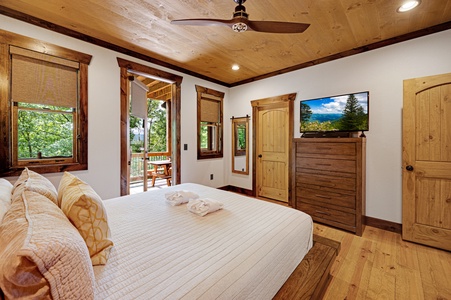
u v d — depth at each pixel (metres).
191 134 4.13
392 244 2.42
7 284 0.53
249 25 1.75
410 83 2.44
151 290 0.81
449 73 2.21
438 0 1.95
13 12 2.15
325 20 2.29
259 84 4.34
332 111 3.25
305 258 1.49
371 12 2.15
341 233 2.72
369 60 2.91
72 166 2.57
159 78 3.57
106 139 2.87
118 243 1.18
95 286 0.80
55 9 2.13
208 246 1.16
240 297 0.90
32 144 2.38
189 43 2.87
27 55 2.25
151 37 2.71
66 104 2.54
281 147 4.11
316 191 3.03
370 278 1.82
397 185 2.71
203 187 2.62
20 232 0.65
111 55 2.91
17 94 2.21
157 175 5.53
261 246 1.18
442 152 2.26
